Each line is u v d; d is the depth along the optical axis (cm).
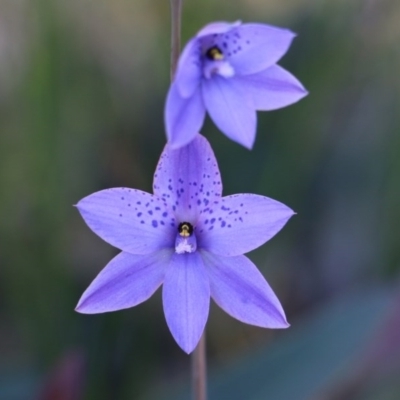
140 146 40
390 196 41
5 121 41
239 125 29
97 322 38
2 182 40
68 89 39
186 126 28
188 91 28
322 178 42
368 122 42
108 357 38
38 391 35
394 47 41
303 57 39
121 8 42
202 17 39
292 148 39
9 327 41
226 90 29
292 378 35
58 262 39
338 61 39
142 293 30
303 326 37
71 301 39
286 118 39
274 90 29
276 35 29
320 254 43
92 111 40
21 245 39
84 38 40
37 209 39
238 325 41
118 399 38
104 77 40
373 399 35
